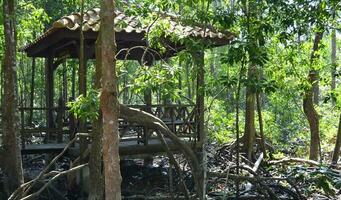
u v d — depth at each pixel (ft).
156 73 22.56
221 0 30.35
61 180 31.83
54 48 37.83
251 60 24.09
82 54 28.35
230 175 28.19
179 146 25.98
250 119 39.86
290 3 26.66
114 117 15.08
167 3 26.30
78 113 20.24
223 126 48.37
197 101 33.47
